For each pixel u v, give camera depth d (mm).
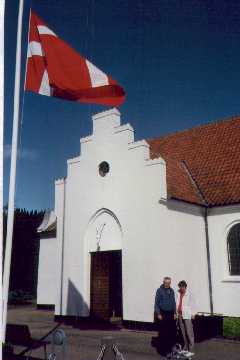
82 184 16484
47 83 9055
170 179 15664
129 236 14383
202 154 18734
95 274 15344
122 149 15289
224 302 14648
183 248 14297
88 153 16531
